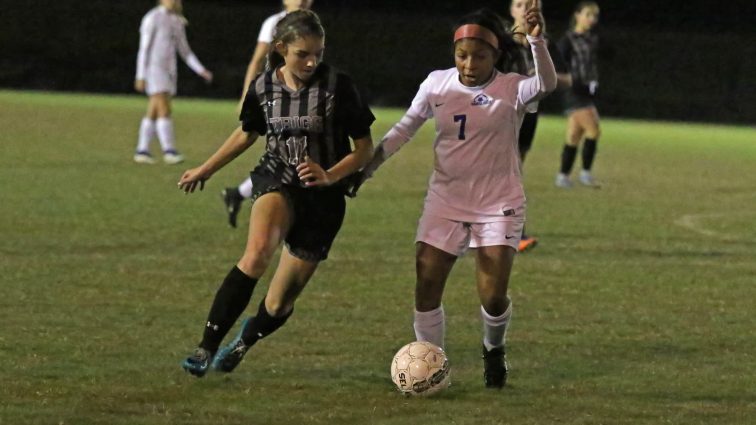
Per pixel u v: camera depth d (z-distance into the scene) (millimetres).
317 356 22984
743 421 19188
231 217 38000
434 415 19047
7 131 74000
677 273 33969
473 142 20594
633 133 100438
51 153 62656
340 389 20562
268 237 20141
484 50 20312
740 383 21734
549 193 54250
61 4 118312
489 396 20406
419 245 21062
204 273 31359
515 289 30734
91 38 118750
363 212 44875
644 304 29297
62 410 18703
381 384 21031
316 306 27703
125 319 25688
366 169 21078
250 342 21250
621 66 122062
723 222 46094
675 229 43562
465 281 31672
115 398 19500
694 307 29094
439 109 20781
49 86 118750
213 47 119875
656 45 121688
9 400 19188
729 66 121250
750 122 120875
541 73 20047
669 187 59156
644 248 38656
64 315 25891
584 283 31875
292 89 20172
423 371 20109
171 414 18672
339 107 20219
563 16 129000
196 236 37594
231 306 20078
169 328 24953
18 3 117875
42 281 29578
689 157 78062
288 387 20609
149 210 43031
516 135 20797
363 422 18562
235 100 118500
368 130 20375
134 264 32312
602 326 26625
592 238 40500
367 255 35062
